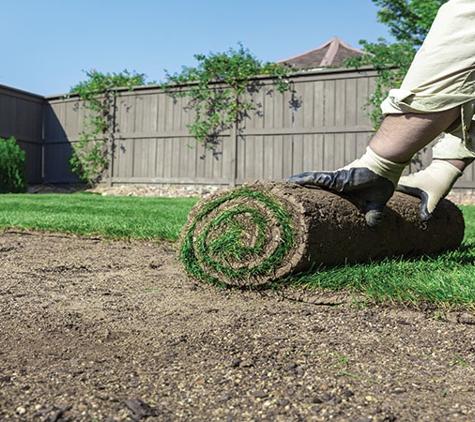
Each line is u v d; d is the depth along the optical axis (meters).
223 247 2.40
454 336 1.71
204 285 2.51
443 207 3.33
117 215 5.94
